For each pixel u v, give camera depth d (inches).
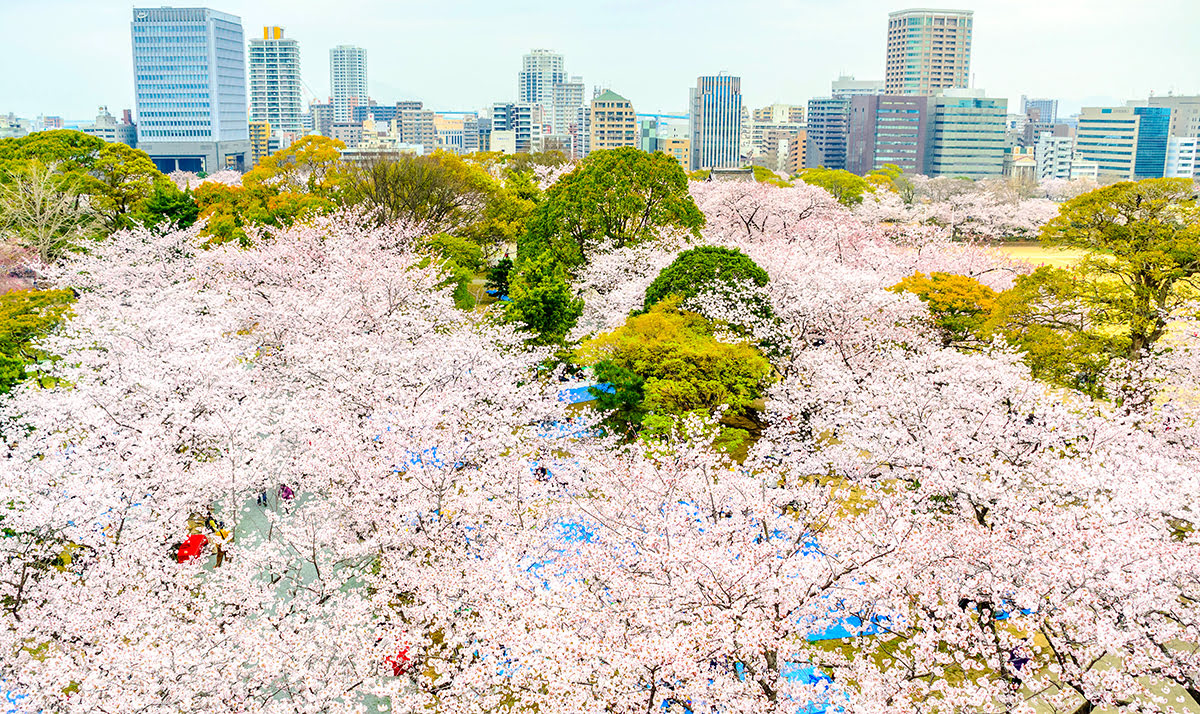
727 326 1305.4
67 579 655.8
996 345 1193.4
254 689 575.8
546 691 613.6
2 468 736.3
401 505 735.1
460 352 1042.1
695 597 580.7
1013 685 600.1
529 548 713.0
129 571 660.1
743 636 525.0
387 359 1022.4
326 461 805.9
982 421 880.9
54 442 796.6
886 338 1239.5
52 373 1070.4
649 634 552.4
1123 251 1300.4
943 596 640.4
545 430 976.3
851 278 1365.7
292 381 1102.4
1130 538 603.5
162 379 928.3
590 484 852.0
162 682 537.3
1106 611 594.9
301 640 585.9
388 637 628.4
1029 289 1280.8
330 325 1197.7
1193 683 584.7
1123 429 870.4
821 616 618.5
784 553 636.7
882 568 623.5
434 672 667.4
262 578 761.6
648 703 542.3
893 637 713.0
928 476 791.1
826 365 1095.6
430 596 665.6
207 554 798.5
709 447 938.7
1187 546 634.2
